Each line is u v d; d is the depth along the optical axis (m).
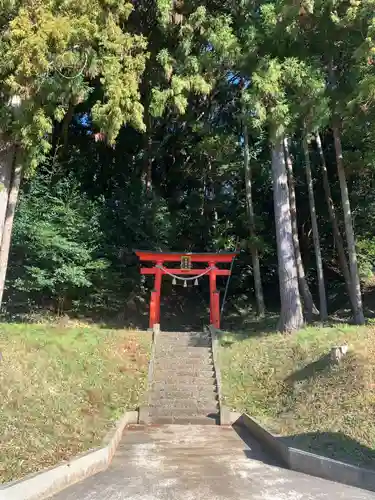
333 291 19.31
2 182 8.86
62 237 13.71
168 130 18.95
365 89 9.58
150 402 8.73
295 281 11.71
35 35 7.16
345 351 7.86
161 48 13.38
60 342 9.51
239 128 17.73
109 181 17.94
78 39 8.23
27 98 7.95
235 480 4.90
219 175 18.11
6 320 12.80
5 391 6.09
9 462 4.55
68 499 4.30
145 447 6.48
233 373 9.66
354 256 11.98
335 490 4.54
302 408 6.94
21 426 5.37
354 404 6.23
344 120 11.28
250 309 18.59
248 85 13.68
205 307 19.23
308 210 18.53
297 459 5.31
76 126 17.83
